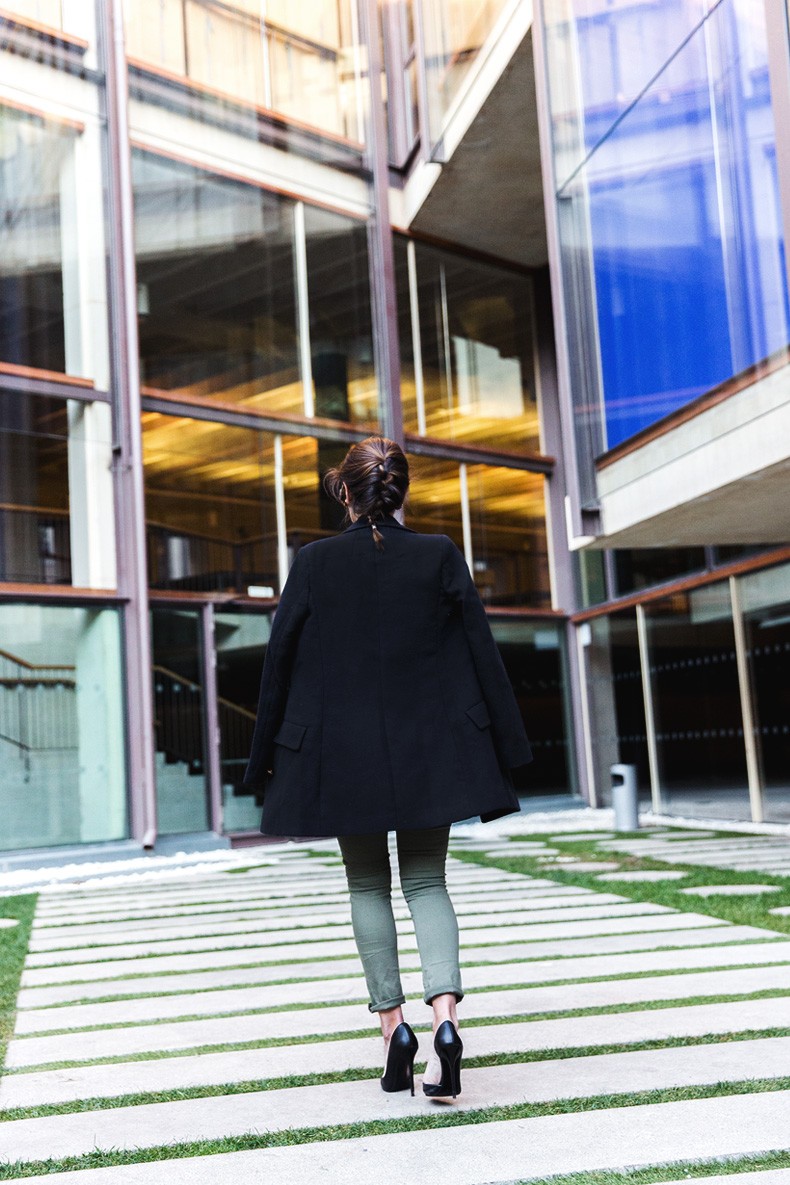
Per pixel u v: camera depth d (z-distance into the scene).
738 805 12.65
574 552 16.72
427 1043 3.22
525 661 16.30
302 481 13.62
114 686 11.72
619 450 9.30
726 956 4.48
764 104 6.90
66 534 11.47
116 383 11.90
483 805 2.56
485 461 16.12
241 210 13.45
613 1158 2.13
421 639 2.69
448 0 14.29
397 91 16.16
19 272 11.38
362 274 14.59
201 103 13.18
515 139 13.91
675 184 8.20
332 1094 2.71
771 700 12.04
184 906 7.62
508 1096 2.59
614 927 5.45
